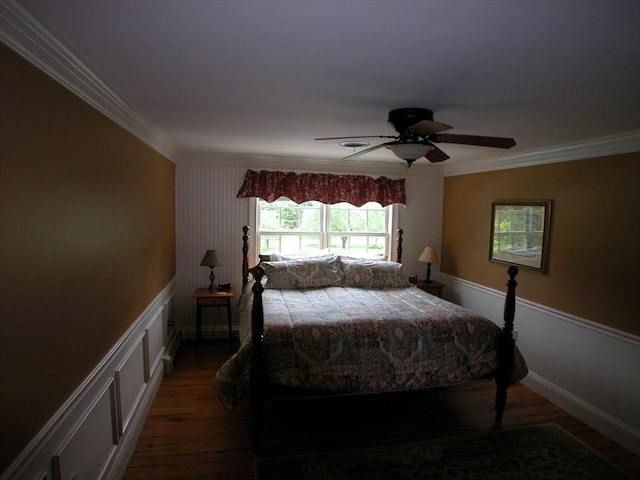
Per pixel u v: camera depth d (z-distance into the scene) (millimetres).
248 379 2455
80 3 1092
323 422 2812
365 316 2783
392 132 2928
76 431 1615
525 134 2762
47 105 1371
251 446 2504
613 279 2730
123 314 2266
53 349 1424
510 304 2697
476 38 1289
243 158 4312
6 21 1085
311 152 4008
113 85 1854
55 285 1438
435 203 4996
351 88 1858
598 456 2480
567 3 1047
